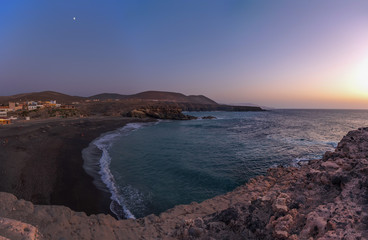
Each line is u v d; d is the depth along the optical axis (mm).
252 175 18250
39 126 42781
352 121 88812
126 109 129875
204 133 49406
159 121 89438
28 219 5668
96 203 12805
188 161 23047
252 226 4891
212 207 8570
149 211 12031
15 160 19859
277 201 5113
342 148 8281
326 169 6527
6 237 4219
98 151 27406
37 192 13766
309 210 4605
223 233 5180
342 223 3576
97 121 67625
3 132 33656
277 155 25609
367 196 4176
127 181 16656
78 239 5531
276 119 101938
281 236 4074
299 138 40094
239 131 53094
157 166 20953
